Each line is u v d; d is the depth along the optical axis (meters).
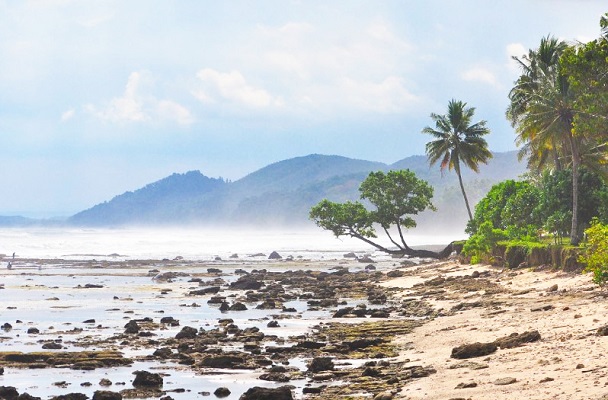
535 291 48.56
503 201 84.62
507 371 23.27
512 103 81.25
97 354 32.38
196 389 26.20
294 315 50.34
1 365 30.89
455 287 59.28
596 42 58.00
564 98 63.56
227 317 49.88
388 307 53.16
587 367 21.62
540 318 34.81
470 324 36.97
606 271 42.56
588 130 57.84
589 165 66.25
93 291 71.50
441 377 24.03
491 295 50.19
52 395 25.56
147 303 60.28
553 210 67.38
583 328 29.41
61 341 38.22
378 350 32.47
